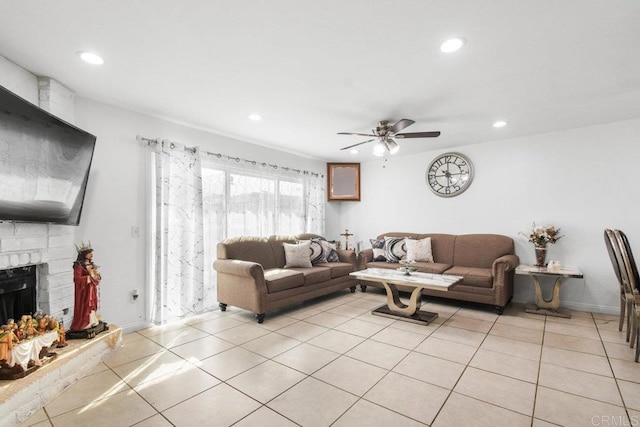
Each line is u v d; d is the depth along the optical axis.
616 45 2.11
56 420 1.75
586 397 1.94
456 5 1.72
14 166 1.96
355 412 1.80
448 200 5.02
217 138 4.18
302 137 4.40
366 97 3.01
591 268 3.86
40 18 1.82
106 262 3.03
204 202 3.98
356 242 6.09
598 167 3.84
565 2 1.69
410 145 4.83
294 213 5.32
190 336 3.03
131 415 1.79
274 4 1.71
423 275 3.65
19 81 2.37
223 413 1.80
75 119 2.88
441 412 1.79
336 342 2.86
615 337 2.95
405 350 2.67
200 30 1.95
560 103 3.16
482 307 4.04
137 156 3.31
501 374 2.24
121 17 1.82
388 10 1.76
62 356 2.10
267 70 2.48
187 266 3.63
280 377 2.21
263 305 3.42
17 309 2.32
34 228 2.34
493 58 2.29
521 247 4.36
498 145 4.55
